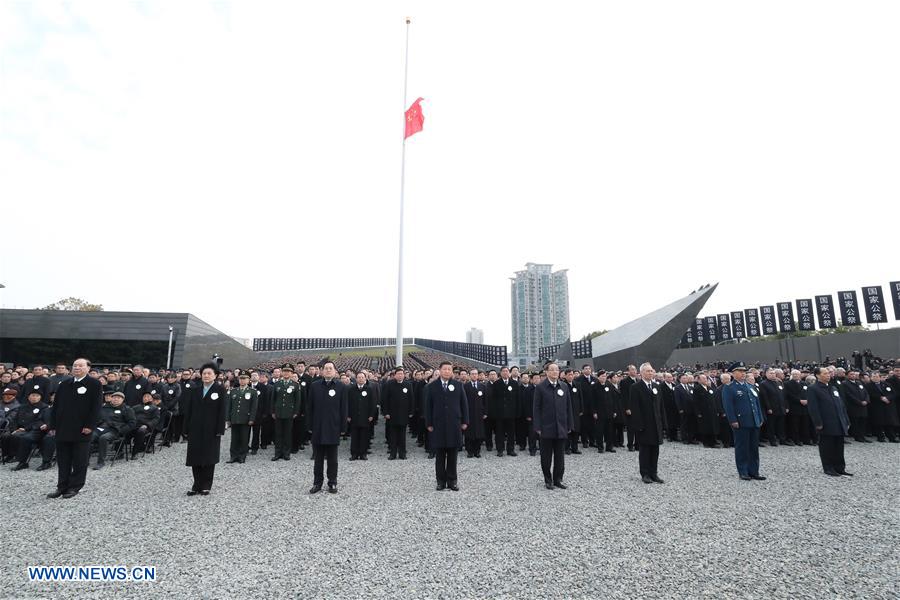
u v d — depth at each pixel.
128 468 9.41
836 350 32.53
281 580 4.13
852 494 7.10
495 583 4.05
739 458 8.33
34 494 7.30
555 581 4.10
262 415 11.57
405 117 23.95
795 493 7.17
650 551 4.80
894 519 5.84
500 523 5.71
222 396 7.38
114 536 5.32
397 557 4.64
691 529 5.47
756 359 38.56
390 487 7.72
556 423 7.56
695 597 3.81
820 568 4.38
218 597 3.83
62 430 7.15
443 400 7.66
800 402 12.17
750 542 5.05
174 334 26.42
